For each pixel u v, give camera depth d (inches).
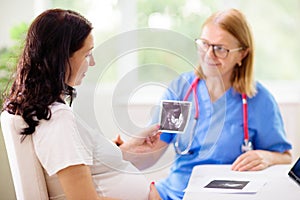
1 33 108.4
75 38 50.7
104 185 54.1
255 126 75.6
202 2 118.9
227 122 75.3
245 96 76.0
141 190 56.4
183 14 119.2
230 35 72.1
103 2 116.3
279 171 66.2
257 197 52.7
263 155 70.6
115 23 117.1
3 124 53.3
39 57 50.4
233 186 57.4
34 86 50.1
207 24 73.8
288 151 76.7
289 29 121.5
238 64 74.8
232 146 74.4
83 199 48.0
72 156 47.5
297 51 122.2
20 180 51.0
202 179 61.4
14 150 50.4
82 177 48.1
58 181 52.5
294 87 122.2
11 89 53.5
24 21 109.1
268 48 122.4
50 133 48.0
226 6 119.3
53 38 50.2
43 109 48.3
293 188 56.7
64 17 51.1
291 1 120.5
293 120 114.7
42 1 113.3
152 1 118.5
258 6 120.6
